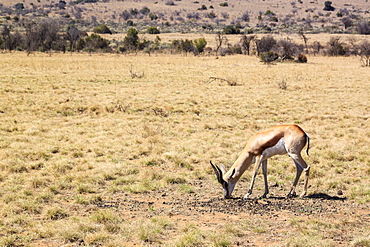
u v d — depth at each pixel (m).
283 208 12.46
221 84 48.31
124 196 14.12
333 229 10.44
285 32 190.38
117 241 9.85
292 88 44.84
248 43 105.75
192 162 18.67
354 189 14.46
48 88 42.16
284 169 17.45
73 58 83.50
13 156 18.61
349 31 192.38
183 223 11.22
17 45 109.75
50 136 23.09
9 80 46.19
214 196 14.16
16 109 30.67
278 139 13.24
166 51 110.19
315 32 189.12
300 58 82.62
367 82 49.66
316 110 32.47
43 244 9.82
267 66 71.44
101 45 113.12
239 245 9.59
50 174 16.28
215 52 111.50
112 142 21.80
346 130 25.12
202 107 33.44
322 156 19.22
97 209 12.50
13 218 11.39
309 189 14.95
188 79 52.16
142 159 18.55
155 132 23.78
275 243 9.66
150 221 11.16
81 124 26.64
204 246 9.60
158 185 15.31
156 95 39.22
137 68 64.69
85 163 17.95
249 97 38.94
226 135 23.75
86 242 9.84
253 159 13.59
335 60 89.94
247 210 12.33
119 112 31.00
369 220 11.17
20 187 14.62
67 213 11.98
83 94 38.97
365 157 18.91
